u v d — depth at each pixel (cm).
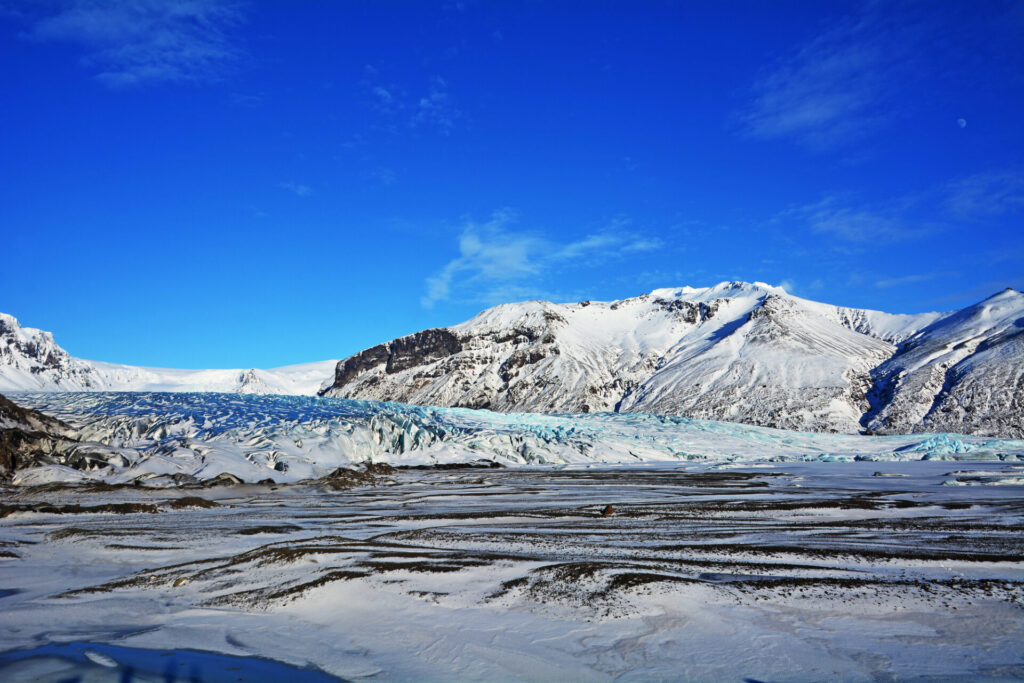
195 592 1439
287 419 6162
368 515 2594
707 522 2336
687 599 1293
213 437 5400
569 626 1182
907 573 1469
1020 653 1022
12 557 1805
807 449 8612
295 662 1071
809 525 2231
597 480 4703
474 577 1471
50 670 1041
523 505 2964
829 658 1022
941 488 3772
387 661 1062
